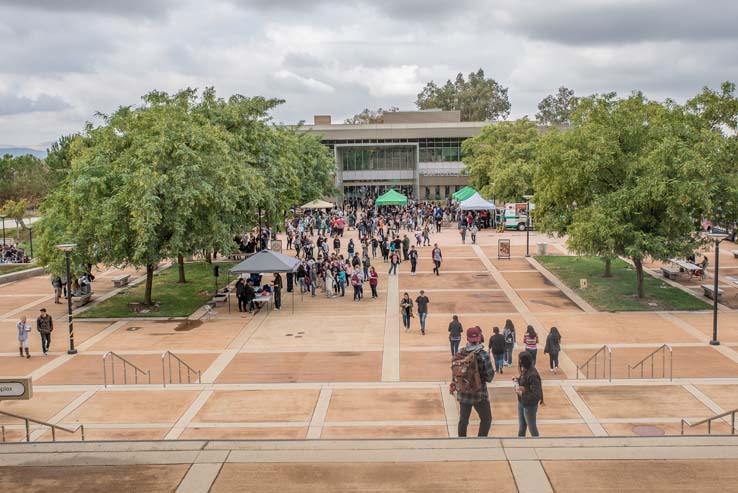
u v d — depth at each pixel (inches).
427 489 314.5
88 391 774.5
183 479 327.6
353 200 3927.2
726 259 1743.4
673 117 1331.2
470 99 6166.3
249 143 1750.7
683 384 761.6
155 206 1167.0
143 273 1705.2
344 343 991.6
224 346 987.9
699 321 1097.4
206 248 1243.8
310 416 682.8
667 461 337.1
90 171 1203.9
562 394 729.6
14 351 984.3
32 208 3745.1
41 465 343.9
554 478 322.0
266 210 1879.9
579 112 1387.8
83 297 1321.4
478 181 3024.1
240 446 364.2
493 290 1382.9
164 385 786.2
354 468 336.5
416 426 648.4
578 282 1446.9
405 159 4185.5
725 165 1268.5
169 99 1612.9
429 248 2011.6
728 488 309.4
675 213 1163.3
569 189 1337.4
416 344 976.9
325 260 1477.6
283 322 1140.5
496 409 685.9
